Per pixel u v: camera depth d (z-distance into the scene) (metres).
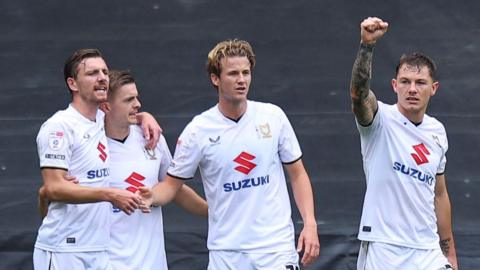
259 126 21.80
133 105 22.38
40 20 27.89
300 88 27.20
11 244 25.80
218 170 21.77
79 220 21.73
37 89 27.28
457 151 26.50
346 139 26.66
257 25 27.75
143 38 27.80
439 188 23.03
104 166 21.97
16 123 26.91
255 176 21.69
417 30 27.56
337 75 27.25
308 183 22.08
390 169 21.88
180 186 22.30
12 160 26.58
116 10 27.98
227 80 21.36
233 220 21.77
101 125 22.09
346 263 25.55
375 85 27.28
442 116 26.80
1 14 27.89
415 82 21.80
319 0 27.84
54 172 21.33
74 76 21.77
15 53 27.58
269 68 27.41
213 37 27.75
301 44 27.58
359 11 27.73
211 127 21.77
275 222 21.70
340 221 25.91
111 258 22.31
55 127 21.50
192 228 26.02
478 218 25.94
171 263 25.83
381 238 21.88
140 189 21.55
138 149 22.69
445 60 27.30
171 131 26.92
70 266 21.72
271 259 21.53
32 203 26.20
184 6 27.97
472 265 25.58
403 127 22.02
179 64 27.56
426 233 22.03
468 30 27.48
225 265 21.80
